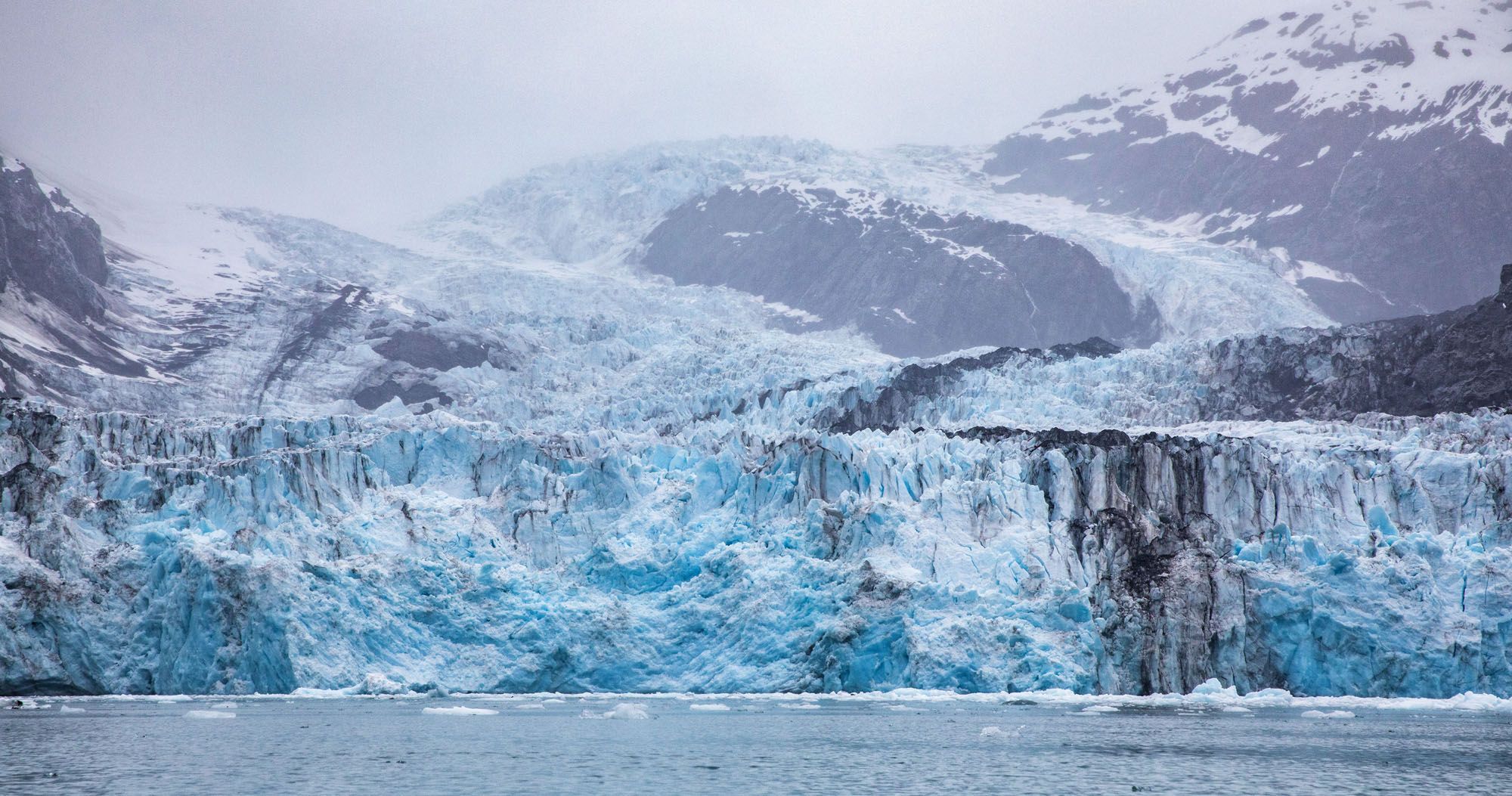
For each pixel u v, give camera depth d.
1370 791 103.38
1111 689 168.38
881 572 174.38
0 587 169.50
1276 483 190.50
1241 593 169.75
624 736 133.62
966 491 187.12
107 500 184.75
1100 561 179.38
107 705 162.12
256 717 150.12
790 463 196.75
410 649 177.25
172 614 172.50
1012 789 103.81
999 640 167.75
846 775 109.94
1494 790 103.69
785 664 174.50
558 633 181.38
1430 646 163.75
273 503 187.62
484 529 195.88
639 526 195.88
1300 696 166.12
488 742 128.62
